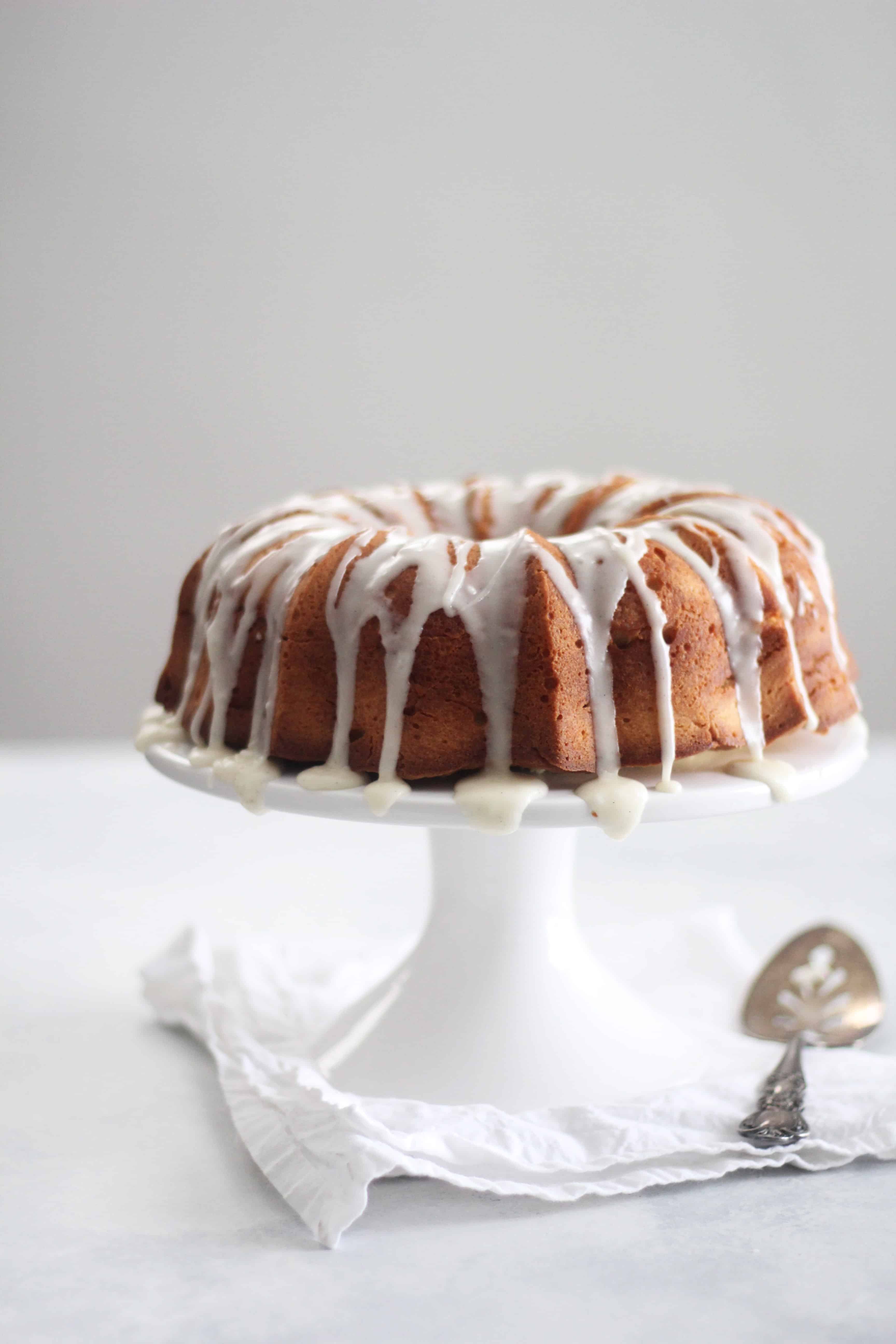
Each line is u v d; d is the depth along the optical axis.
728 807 0.73
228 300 1.68
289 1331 0.64
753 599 0.76
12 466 1.74
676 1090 0.75
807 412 1.68
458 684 0.73
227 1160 0.75
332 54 1.62
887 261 1.64
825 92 1.60
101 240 1.66
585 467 1.71
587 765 0.73
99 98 1.62
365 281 1.67
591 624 0.73
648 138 1.63
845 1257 0.68
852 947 0.88
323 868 1.11
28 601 1.78
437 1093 0.78
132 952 0.96
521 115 1.63
